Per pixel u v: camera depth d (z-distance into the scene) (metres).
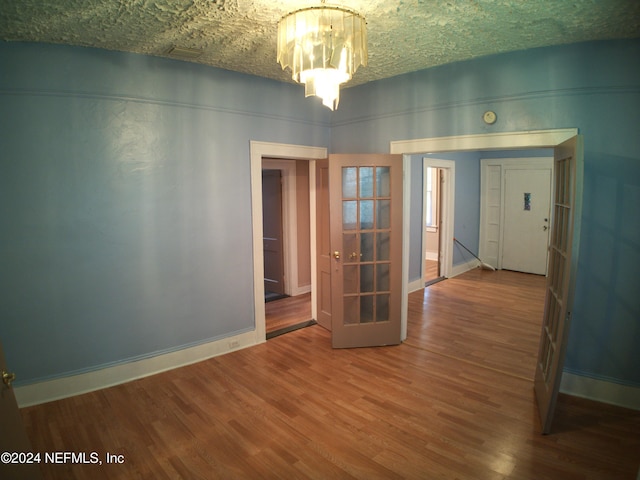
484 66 3.33
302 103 4.33
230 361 3.75
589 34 2.75
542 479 2.21
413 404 2.98
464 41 2.94
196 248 3.68
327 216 4.39
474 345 4.07
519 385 3.26
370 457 2.39
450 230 6.97
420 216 6.22
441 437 2.58
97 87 3.09
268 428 2.69
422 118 3.76
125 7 2.33
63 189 3.02
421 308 5.30
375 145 4.17
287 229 5.99
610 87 2.83
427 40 2.92
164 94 3.39
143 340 3.46
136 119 3.28
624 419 2.78
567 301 2.45
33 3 2.26
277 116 4.12
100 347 3.25
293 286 6.06
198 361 3.75
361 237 4.01
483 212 7.82
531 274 7.30
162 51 3.19
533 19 2.50
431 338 4.27
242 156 3.90
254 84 3.93
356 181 3.91
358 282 4.00
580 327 3.07
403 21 2.55
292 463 2.34
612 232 2.90
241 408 2.94
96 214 3.17
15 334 2.92
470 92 3.43
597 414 2.85
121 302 3.32
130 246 3.33
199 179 3.65
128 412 2.90
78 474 2.27
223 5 2.32
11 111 2.80
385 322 4.06
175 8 2.35
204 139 3.65
